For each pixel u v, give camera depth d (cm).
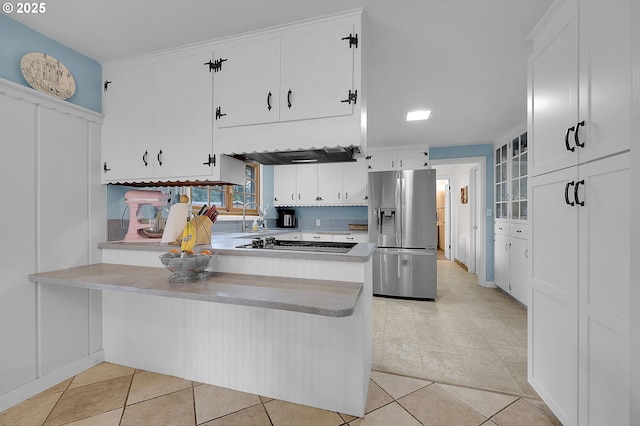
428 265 366
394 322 290
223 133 188
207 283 146
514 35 176
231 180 205
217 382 181
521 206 338
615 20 104
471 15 159
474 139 407
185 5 153
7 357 157
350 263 157
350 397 156
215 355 181
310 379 163
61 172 184
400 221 378
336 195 441
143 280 152
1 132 154
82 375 189
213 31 178
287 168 461
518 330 270
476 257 519
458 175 638
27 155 166
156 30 176
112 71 212
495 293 397
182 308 188
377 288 384
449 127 351
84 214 199
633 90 96
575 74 126
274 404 164
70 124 190
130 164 207
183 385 180
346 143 163
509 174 368
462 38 180
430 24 167
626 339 100
